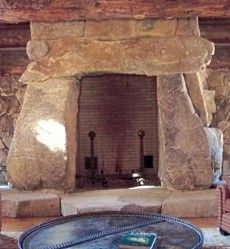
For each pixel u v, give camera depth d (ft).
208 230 13.20
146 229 9.81
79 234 9.56
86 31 16.33
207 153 16.17
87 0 14.56
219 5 14.79
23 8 14.94
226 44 20.36
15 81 20.53
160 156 17.12
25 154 16.31
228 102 20.39
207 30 19.48
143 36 16.31
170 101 16.33
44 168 16.22
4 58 20.51
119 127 19.13
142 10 15.06
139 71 16.34
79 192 16.51
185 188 16.10
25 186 16.35
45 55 16.44
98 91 19.11
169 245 8.75
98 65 16.28
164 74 16.31
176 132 16.24
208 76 20.44
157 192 15.99
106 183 18.38
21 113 16.63
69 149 16.42
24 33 19.38
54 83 16.49
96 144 19.12
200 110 16.75
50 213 15.30
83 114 19.12
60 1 14.65
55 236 9.46
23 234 9.54
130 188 17.07
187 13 15.38
